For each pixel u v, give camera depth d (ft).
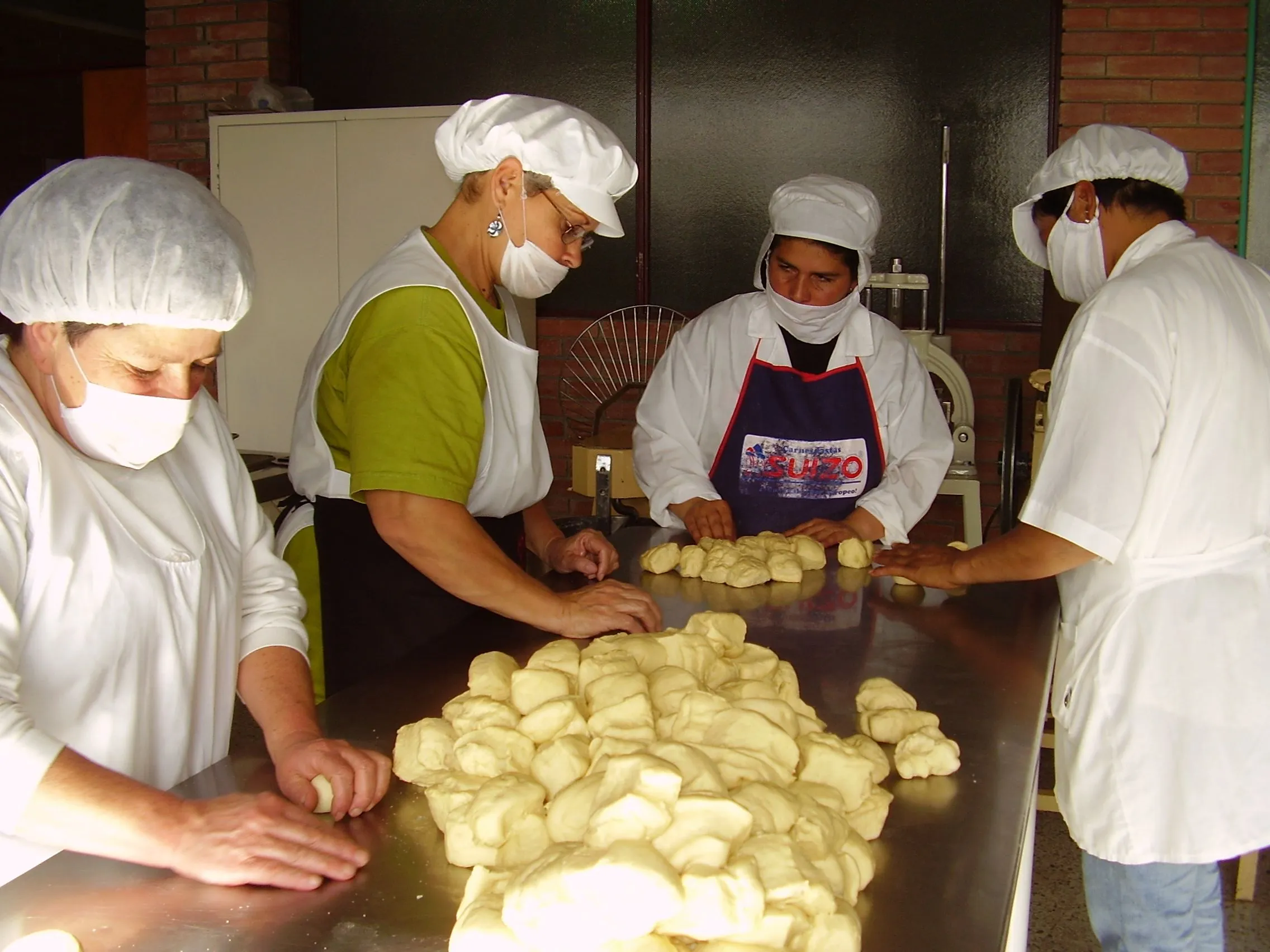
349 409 5.02
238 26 15.14
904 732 4.07
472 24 14.65
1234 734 5.54
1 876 3.63
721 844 2.60
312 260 14.02
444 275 5.19
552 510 15.29
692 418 8.07
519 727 3.51
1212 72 12.36
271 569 4.65
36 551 3.53
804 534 7.12
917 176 13.43
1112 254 6.06
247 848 3.01
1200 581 5.55
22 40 19.27
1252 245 12.50
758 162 13.92
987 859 3.25
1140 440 5.33
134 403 3.53
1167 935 5.78
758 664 4.22
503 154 5.07
